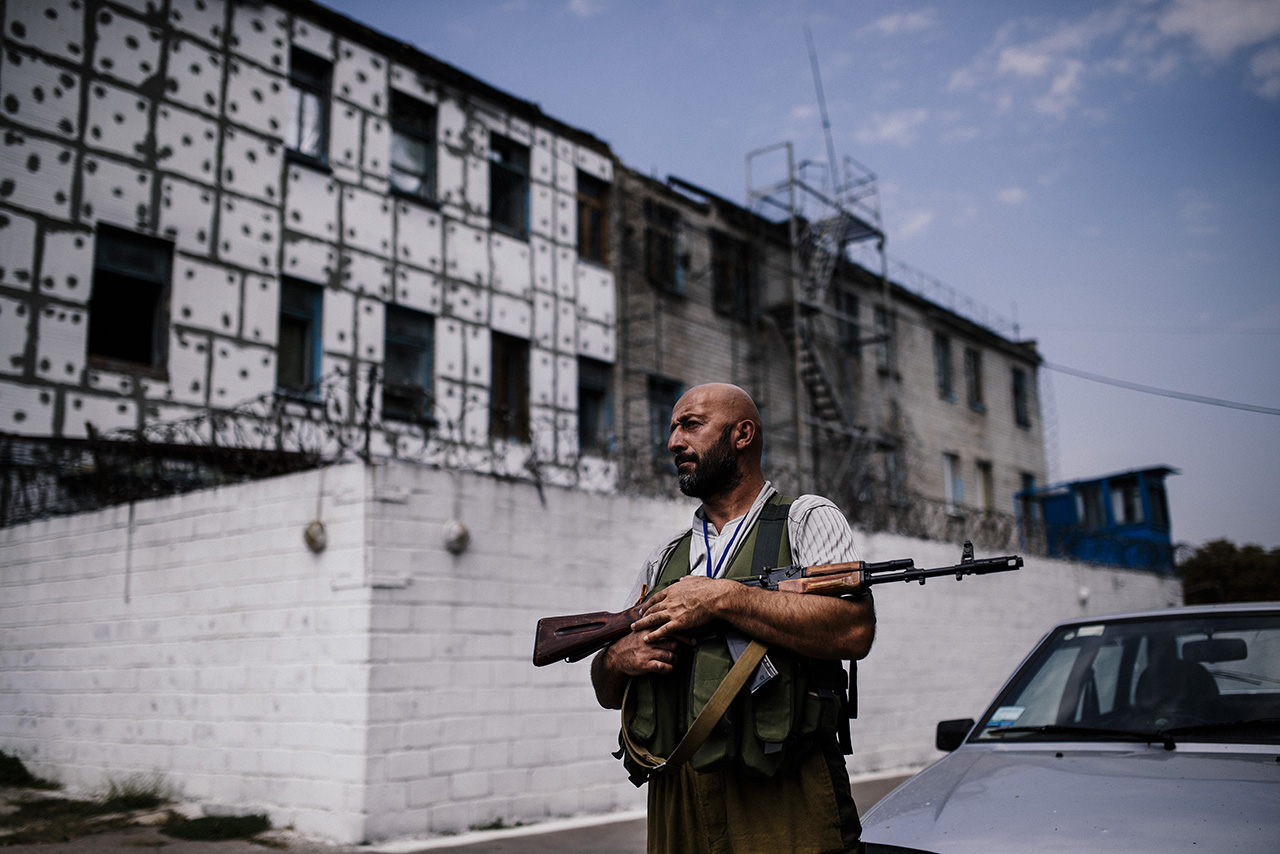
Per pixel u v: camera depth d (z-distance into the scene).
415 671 7.05
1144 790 3.09
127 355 12.34
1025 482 29.69
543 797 7.71
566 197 18.20
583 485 15.67
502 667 7.64
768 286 22.50
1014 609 15.57
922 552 13.70
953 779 3.50
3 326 11.20
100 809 7.33
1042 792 3.19
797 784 2.34
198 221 13.06
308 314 14.20
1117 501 26.08
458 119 16.61
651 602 2.51
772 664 2.33
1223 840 2.70
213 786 7.49
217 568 7.83
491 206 17.09
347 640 6.92
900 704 12.62
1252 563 25.80
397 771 6.79
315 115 14.79
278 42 14.28
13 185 11.46
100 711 8.45
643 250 19.56
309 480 7.39
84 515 8.95
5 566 9.60
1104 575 18.55
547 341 17.33
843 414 22.05
